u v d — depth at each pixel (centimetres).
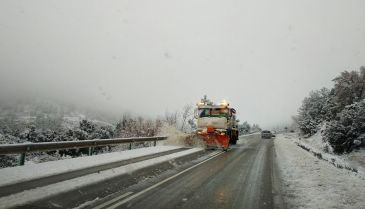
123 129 2736
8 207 661
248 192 919
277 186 1016
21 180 895
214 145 2366
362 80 3641
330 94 4534
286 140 4291
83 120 2420
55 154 1612
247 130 7756
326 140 3416
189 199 810
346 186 1008
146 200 780
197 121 2525
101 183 930
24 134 1977
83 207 693
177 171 1234
